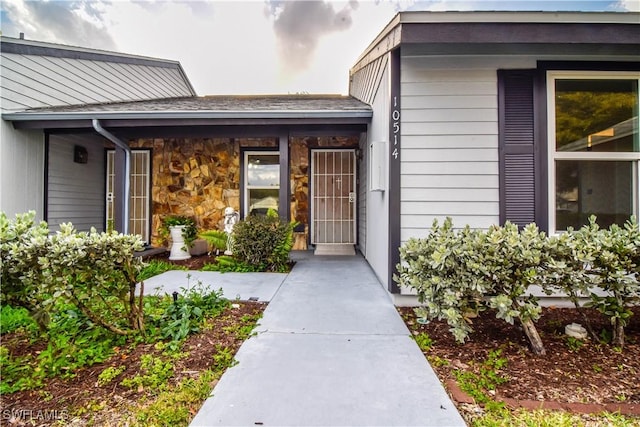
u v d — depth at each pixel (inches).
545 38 113.8
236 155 285.3
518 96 132.9
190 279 176.1
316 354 89.7
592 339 99.0
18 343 97.7
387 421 62.2
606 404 67.9
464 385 74.6
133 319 100.9
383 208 155.5
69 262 84.4
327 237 291.6
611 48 124.6
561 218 132.5
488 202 132.6
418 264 99.7
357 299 140.6
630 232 97.6
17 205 205.9
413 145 133.7
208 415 63.9
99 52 264.8
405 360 86.3
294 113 205.2
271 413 64.5
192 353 90.0
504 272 90.7
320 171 292.4
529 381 76.7
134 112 205.6
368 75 213.9
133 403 68.7
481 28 114.4
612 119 133.5
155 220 282.7
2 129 197.3
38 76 217.2
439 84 133.3
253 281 172.7
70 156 249.3
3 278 83.2
